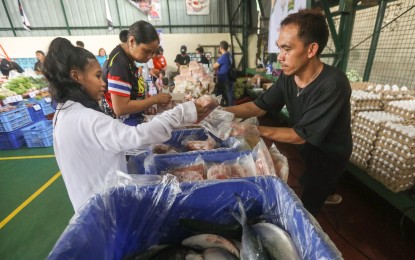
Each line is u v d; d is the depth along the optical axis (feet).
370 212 6.57
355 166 6.51
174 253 2.08
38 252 5.62
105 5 26.09
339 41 8.34
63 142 2.54
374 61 9.23
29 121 13.05
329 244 1.56
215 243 2.11
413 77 8.02
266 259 1.75
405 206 5.04
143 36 4.45
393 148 5.23
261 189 2.28
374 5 7.97
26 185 8.53
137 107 4.60
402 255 5.23
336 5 9.86
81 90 2.64
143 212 2.22
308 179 4.63
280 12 12.26
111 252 2.01
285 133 3.70
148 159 3.02
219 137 3.61
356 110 6.49
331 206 6.84
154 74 16.33
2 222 6.63
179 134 4.26
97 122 2.43
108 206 2.02
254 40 26.89
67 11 26.00
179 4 27.09
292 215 1.94
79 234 1.65
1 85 12.32
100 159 2.65
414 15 7.65
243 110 4.69
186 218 2.30
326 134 3.58
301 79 3.84
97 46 27.04
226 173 2.81
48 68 2.52
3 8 25.30
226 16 27.81
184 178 2.78
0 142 11.88
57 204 7.36
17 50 26.37
